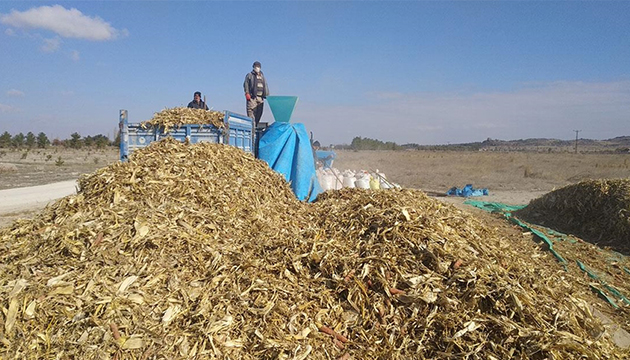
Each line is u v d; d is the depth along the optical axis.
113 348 3.03
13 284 3.51
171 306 3.50
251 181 6.50
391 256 4.17
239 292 3.79
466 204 12.74
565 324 3.52
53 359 2.94
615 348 3.61
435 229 4.60
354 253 4.34
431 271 3.98
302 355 3.21
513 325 3.37
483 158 40.62
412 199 5.88
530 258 6.46
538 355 3.18
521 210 11.09
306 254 4.31
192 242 4.34
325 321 3.65
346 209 5.66
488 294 3.65
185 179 5.48
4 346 3.02
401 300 3.75
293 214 6.29
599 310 5.12
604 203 9.03
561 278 5.24
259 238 4.84
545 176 22.59
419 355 3.33
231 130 8.15
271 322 3.50
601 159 37.72
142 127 7.73
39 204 11.27
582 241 8.09
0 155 36.72
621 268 6.73
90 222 4.32
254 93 11.48
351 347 3.44
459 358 3.23
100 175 5.25
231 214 5.33
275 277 4.07
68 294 3.43
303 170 9.46
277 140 9.52
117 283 3.61
